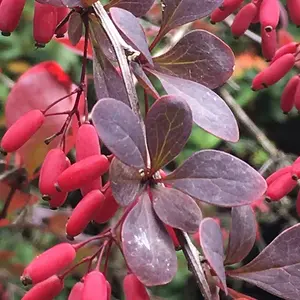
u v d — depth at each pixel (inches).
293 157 15.6
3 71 18.5
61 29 6.9
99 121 5.1
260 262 5.7
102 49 6.3
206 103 6.0
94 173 5.4
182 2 6.4
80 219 5.4
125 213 5.5
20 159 10.2
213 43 6.4
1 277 12.5
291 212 21.3
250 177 5.3
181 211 5.4
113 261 15.1
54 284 5.4
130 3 6.5
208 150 5.4
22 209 11.8
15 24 6.1
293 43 7.4
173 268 5.0
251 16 7.5
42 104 7.9
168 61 6.5
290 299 5.6
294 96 7.6
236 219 5.7
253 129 16.0
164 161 5.5
